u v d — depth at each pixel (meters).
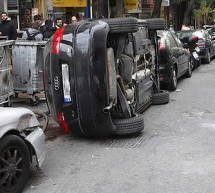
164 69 12.21
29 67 10.74
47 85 7.68
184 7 39.91
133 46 8.34
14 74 10.89
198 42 19.52
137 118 7.85
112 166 6.46
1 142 5.28
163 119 9.25
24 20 19.05
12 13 18.52
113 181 5.88
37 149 5.86
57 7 20.52
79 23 7.57
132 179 5.93
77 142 7.72
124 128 7.68
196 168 6.26
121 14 26.31
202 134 8.03
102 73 7.19
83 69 7.20
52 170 6.35
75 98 7.33
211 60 22.00
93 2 22.77
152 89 10.68
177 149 7.15
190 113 9.77
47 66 7.62
